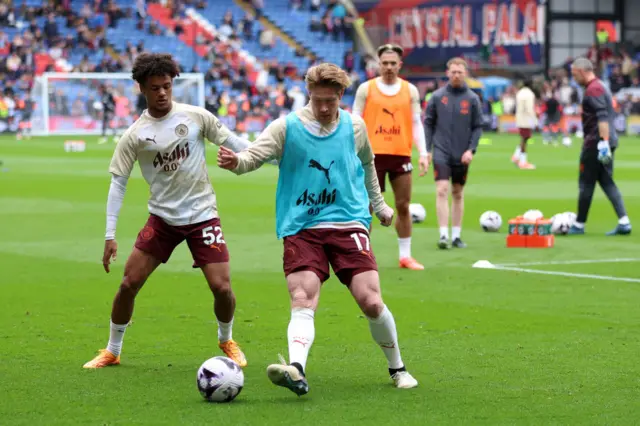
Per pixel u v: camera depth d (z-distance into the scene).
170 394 6.79
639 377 7.16
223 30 58.88
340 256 6.77
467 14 60.50
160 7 59.41
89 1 57.53
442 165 13.73
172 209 7.45
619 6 61.34
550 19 59.81
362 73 60.12
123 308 7.49
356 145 6.91
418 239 15.05
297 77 57.91
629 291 10.69
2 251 13.89
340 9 62.12
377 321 6.74
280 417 6.21
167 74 7.28
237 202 20.45
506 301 10.20
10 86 51.22
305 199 6.79
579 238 15.12
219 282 7.49
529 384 6.99
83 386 7.00
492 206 19.66
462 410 6.36
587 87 15.29
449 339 8.49
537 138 49.78
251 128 52.34
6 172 27.94
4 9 54.88
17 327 9.05
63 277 11.82
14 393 6.80
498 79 57.38
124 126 49.84
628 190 22.91
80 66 52.16
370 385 7.00
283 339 8.58
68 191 22.64
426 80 61.75
